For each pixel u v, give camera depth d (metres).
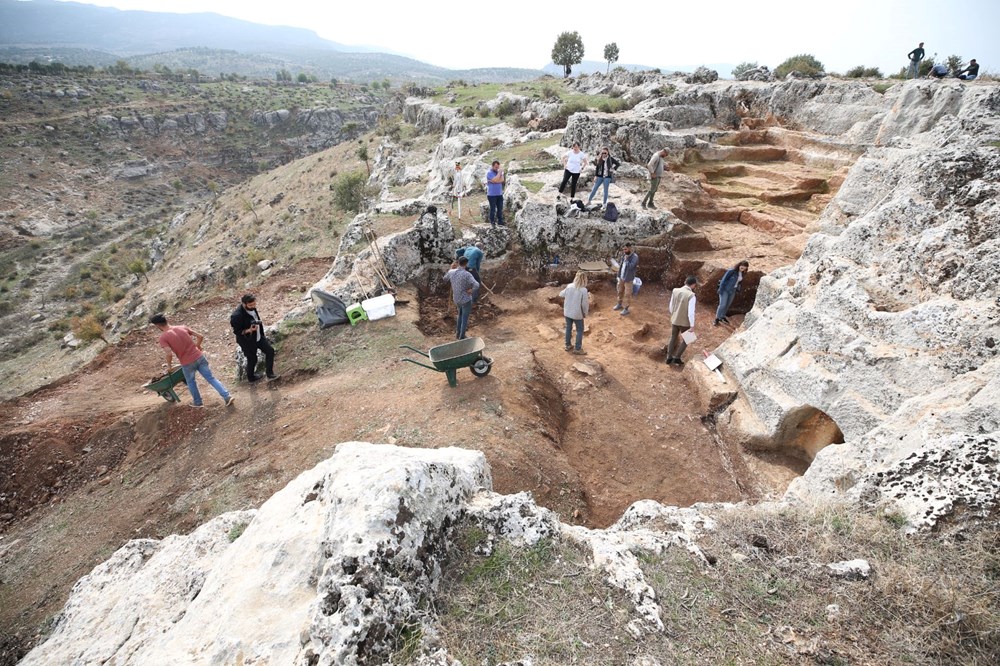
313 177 58.72
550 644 3.22
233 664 3.09
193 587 4.60
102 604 4.98
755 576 3.90
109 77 139.75
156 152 115.31
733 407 8.96
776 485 7.65
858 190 12.57
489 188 13.22
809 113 21.72
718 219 16.31
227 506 6.57
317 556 3.66
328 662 2.79
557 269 13.86
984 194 7.12
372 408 8.09
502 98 39.31
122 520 6.96
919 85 16.91
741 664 3.17
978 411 5.11
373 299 11.36
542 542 4.00
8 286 61.22
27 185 88.06
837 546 4.15
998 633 3.30
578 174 14.01
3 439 8.63
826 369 7.61
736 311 13.23
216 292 31.64
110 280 60.56
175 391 9.94
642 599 3.58
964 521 4.13
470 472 4.68
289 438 7.77
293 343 10.78
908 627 3.42
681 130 21.95
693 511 5.05
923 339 6.62
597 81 40.88
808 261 10.14
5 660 5.29
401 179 35.94
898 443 5.55
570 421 8.86
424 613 3.29
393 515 3.56
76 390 11.05
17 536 7.20
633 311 12.88
